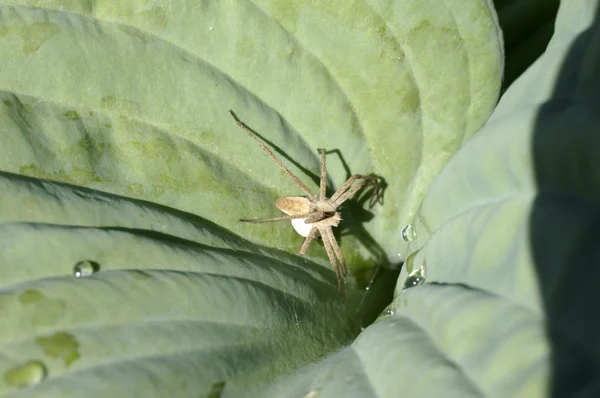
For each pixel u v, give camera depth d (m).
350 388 0.17
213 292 0.18
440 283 0.17
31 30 0.18
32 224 0.17
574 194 0.16
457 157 0.17
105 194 0.18
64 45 0.18
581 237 0.15
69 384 0.16
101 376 0.16
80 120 0.18
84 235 0.18
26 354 0.16
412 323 0.17
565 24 0.17
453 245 0.17
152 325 0.17
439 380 0.16
